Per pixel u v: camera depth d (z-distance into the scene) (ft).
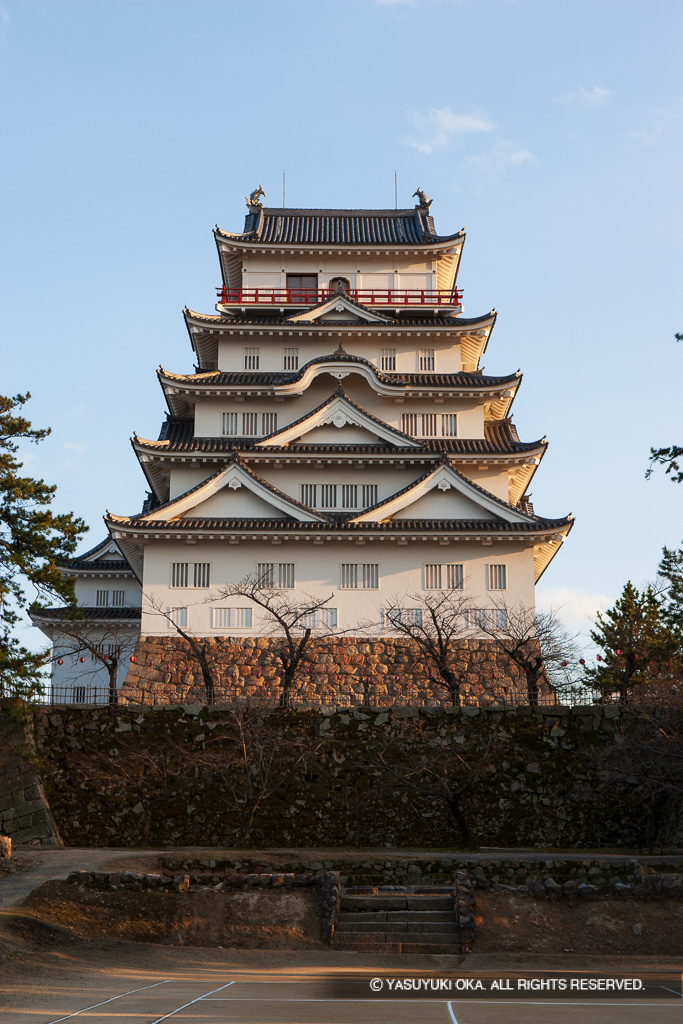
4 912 75.10
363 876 87.56
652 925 78.59
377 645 151.02
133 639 169.58
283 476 165.99
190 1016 48.03
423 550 156.15
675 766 103.24
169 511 153.99
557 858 90.33
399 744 114.62
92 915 78.69
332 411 165.78
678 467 103.45
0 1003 52.11
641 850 104.53
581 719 115.55
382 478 166.40
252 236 189.98
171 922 78.74
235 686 142.61
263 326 178.29
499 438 176.35
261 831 109.81
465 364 194.70
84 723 114.62
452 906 81.05
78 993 55.62
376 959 71.41
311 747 113.70
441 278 201.77
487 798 111.96
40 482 110.01
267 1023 46.34
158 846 108.06
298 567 154.81
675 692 114.62
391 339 182.80
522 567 155.43
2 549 106.83
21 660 103.81
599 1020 48.85
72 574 174.81
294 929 78.18
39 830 106.01
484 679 147.13
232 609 152.25
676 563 130.72
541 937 76.95
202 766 111.65
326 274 193.36
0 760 108.78
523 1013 51.21
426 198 207.92
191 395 173.37
